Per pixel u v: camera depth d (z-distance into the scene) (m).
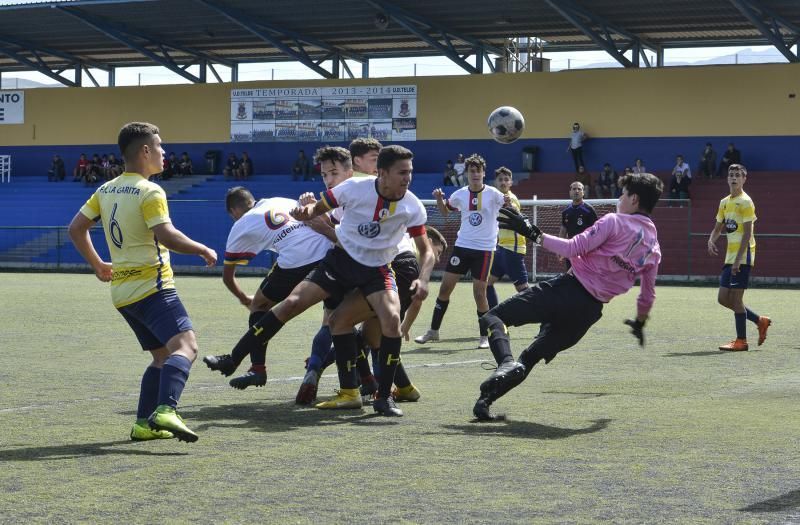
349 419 7.03
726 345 11.85
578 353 11.47
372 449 5.95
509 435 6.41
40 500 4.71
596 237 6.86
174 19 39.31
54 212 39.78
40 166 45.16
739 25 36.53
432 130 39.88
